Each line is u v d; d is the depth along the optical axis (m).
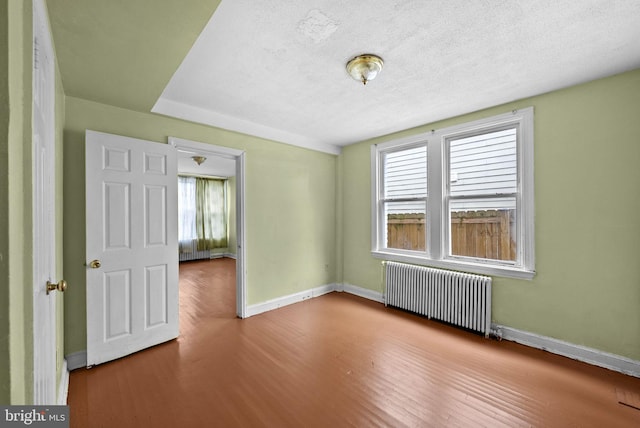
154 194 2.65
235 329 3.07
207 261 7.55
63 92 2.21
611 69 2.15
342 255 4.58
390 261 3.86
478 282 2.91
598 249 2.31
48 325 1.34
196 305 3.89
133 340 2.50
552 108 2.53
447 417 1.73
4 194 0.56
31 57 0.76
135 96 2.32
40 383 1.09
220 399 1.90
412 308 3.47
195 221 7.68
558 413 1.76
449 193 3.30
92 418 1.71
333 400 1.89
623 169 2.20
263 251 3.63
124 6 1.32
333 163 4.55
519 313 2.74
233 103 2.81
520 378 2.14
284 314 3.52
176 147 2.89
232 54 1.95
